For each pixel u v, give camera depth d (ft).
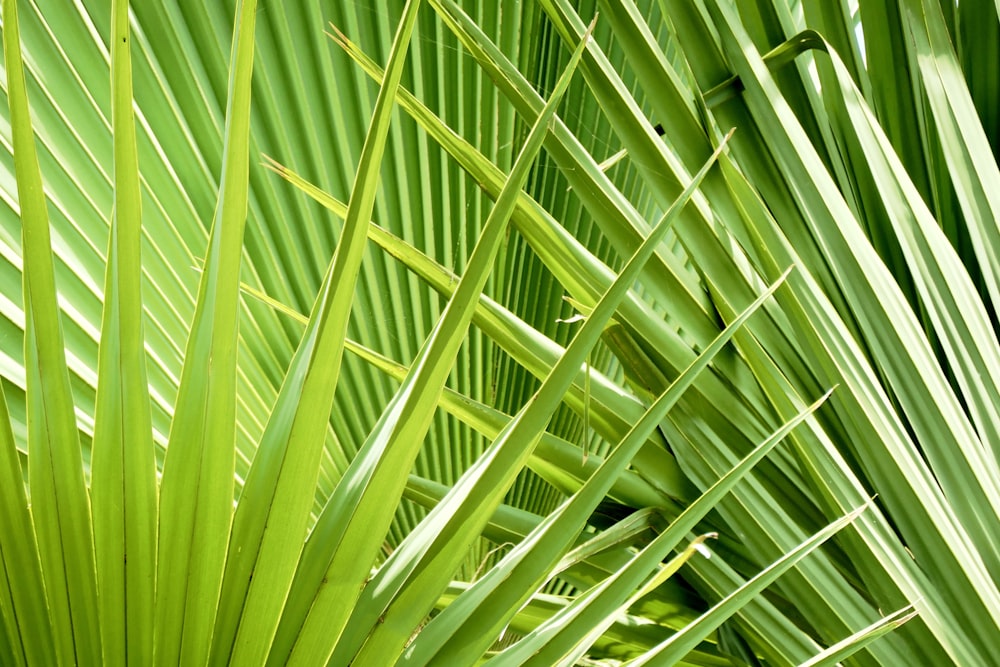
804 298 3.52
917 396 3.45
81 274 4.18
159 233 4.58
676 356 3.78
